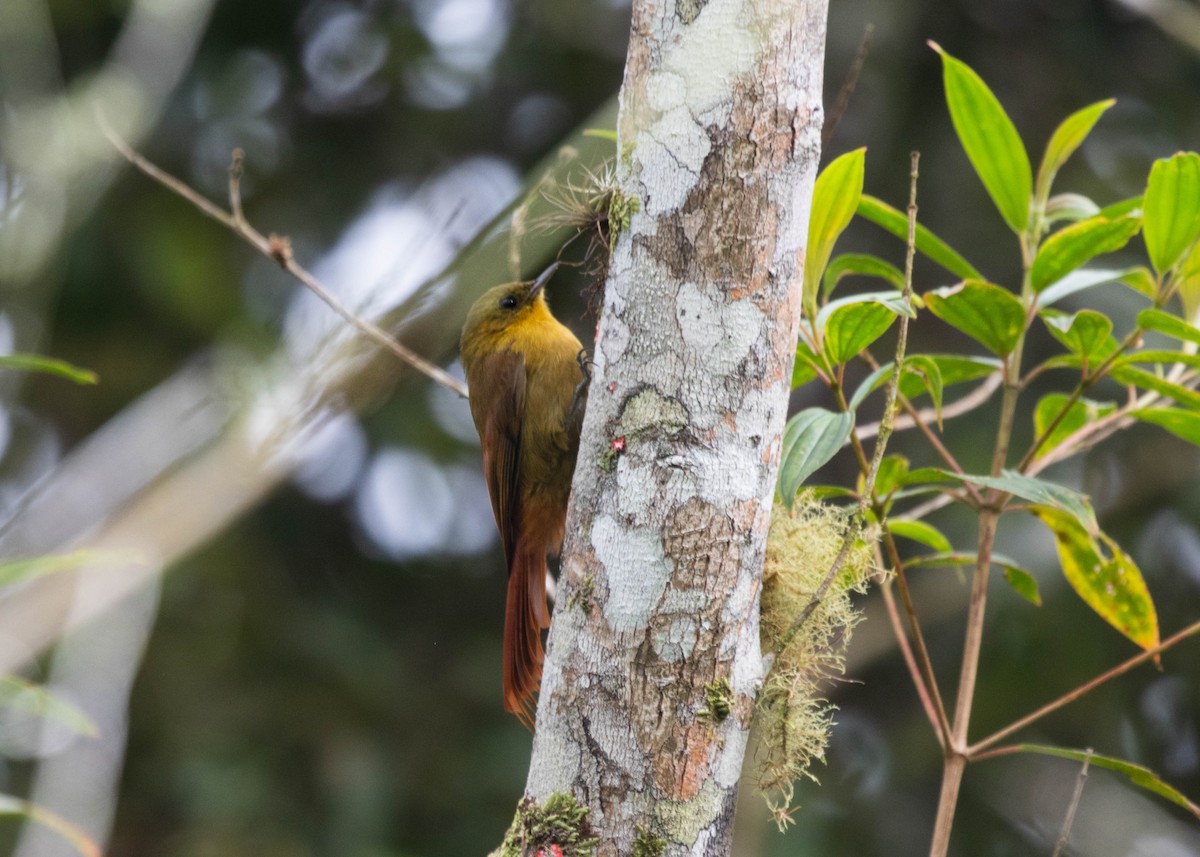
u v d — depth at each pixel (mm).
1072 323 5273
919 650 5387
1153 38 13578
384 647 13383
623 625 4344
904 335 4664
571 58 13609
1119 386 12469
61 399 13047
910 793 12656
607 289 4543
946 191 12852
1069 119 5891
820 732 4984
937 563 5957
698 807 4305
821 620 5098
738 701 4406
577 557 4477
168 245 13023
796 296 4484
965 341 13055
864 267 5973
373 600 13773
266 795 11992
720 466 4359
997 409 12438
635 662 4336
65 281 12859
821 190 5082
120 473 8180
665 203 4379
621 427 4418
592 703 4359
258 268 13391
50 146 9883
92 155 10016
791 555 5152
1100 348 5555
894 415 4727
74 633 7715
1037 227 5922
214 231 13328
